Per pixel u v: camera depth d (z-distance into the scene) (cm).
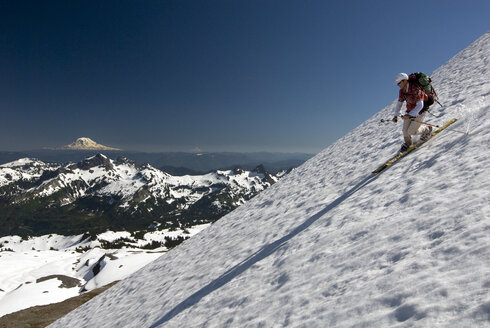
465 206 457
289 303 496
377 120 2267
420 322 290
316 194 1275
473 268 321
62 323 1948
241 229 1488
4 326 2555
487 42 2281
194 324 675
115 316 1318
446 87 1788
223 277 888
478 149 673
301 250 698
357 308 372
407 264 400
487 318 250
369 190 835
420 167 777
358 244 554
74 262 13938
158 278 1507
